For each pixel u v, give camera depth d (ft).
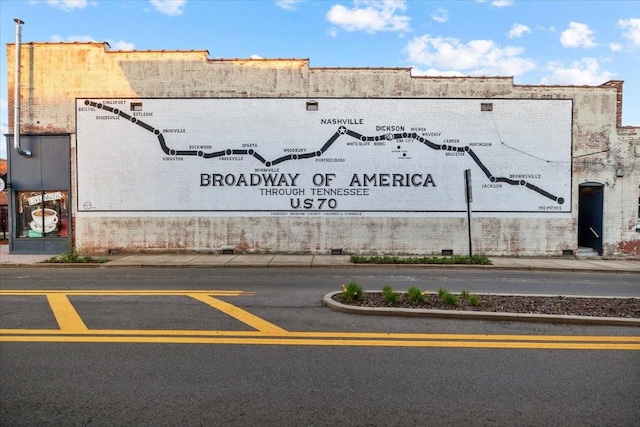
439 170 57.67
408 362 16.98
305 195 57.82
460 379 15.37
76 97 57.57
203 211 57.72
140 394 14.08
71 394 14.07
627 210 57.57
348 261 50.47
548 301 26.32
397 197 57.67
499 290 33.24
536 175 57.41
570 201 57.41
